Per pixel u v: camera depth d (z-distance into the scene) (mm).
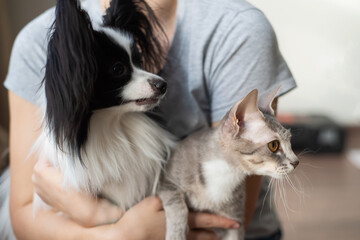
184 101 1292
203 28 1258
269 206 1513
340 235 2422
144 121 1244
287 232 2447
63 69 985
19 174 1299
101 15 1271
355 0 3566
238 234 1198
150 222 1122
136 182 1210
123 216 1148
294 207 2711
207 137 1211
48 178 1172
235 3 1280
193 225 1159
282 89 1251
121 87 1114
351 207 2748
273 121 1152
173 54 1275
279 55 1282
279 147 1132
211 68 1277
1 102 2811
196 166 1178
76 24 971
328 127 3602
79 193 1158
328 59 3762
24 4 3061
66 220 1220
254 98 1108
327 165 3436
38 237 1227
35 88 1254
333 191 2971
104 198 1209
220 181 1180
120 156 1177
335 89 3850
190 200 1193
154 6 1282
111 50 1097
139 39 1247
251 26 1219
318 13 3639
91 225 1171
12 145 1314
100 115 1130
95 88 1076
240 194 1217
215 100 1292
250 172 1176
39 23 1309
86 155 1112
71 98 1001
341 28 3664
